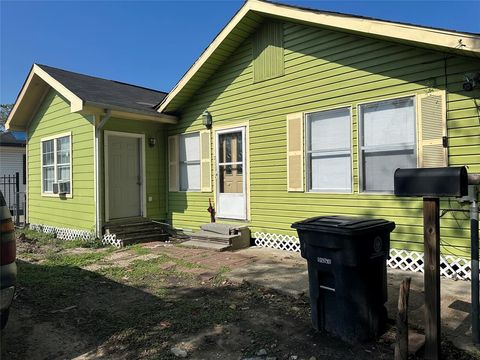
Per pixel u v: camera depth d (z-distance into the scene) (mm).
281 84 7832
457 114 5566
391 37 5738
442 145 5676
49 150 11188
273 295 4961
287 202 7773
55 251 8273
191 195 9836
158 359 3371
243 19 7852
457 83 5562
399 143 6184
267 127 8117
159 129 10414
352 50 6719
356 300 3473
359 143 6629
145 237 9312
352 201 6750
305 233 3689
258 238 8320
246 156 8539
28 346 3684
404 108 6152
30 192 12258
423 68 5883
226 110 8945
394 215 6250
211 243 8266
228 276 5836
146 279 5906
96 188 9000
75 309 4656
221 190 9156
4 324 3303
